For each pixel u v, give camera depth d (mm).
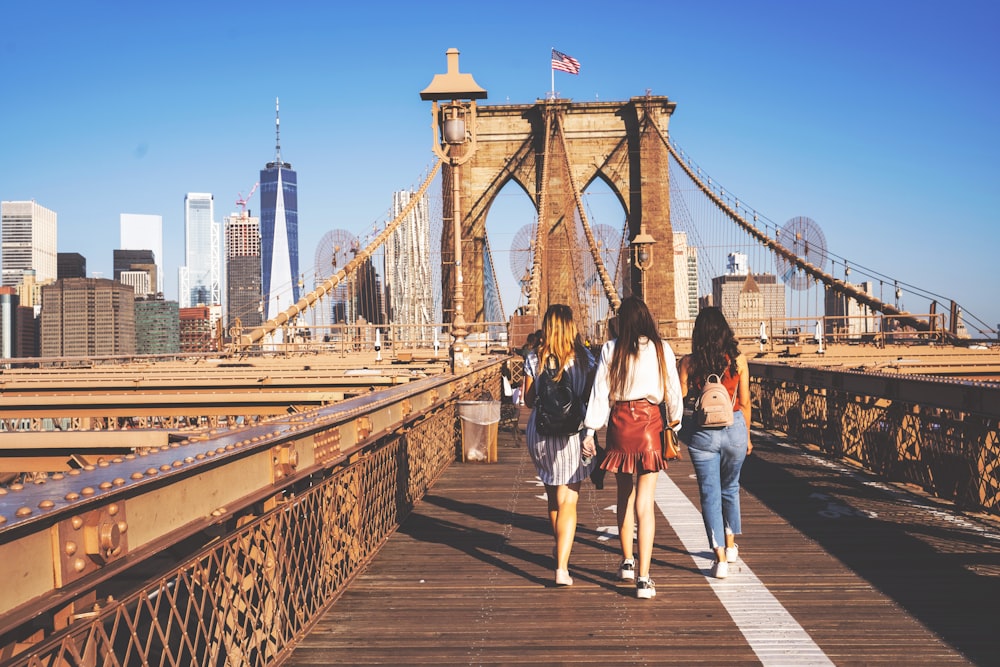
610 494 8672
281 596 4055
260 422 4602
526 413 18750
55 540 2309
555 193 65750
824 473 9812
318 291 38531
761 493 8531
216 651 3227
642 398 5059
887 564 5711
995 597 4941
